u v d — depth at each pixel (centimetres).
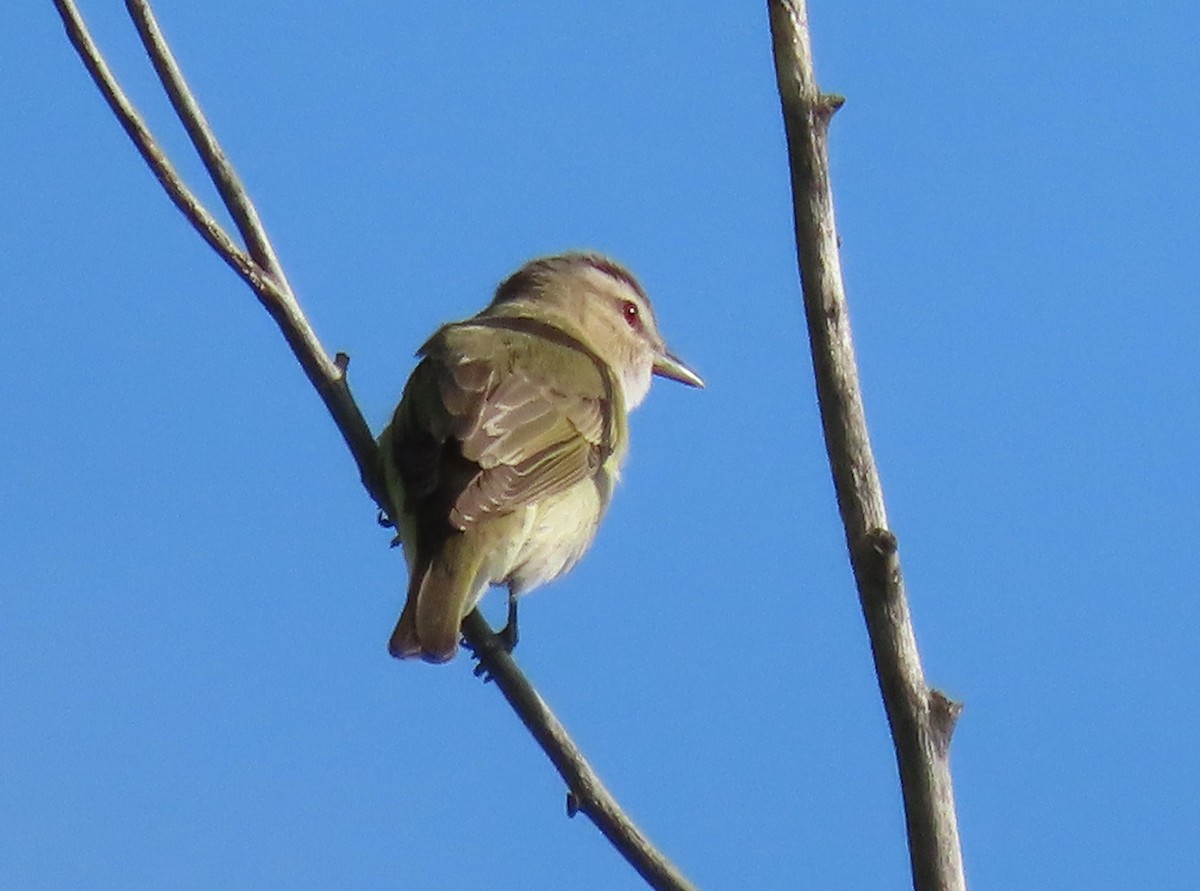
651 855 906
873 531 723
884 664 721
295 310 1115
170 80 1038
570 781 941
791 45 765
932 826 709
